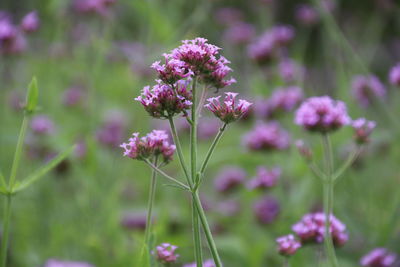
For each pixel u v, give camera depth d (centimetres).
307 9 1020
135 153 332
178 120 920
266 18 1077
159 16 808
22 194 707
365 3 1227
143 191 838
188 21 834
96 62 916
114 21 914
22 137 370
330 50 984
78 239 652
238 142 957
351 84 867
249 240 686
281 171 727
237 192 840
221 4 1378
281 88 801
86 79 979
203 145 932
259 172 716
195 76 313
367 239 663
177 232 686
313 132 436
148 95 314
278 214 701
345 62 1001
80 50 996
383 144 851
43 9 977
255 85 888
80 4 957
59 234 629
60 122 975
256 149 723
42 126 782
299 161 704
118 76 998
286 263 390
